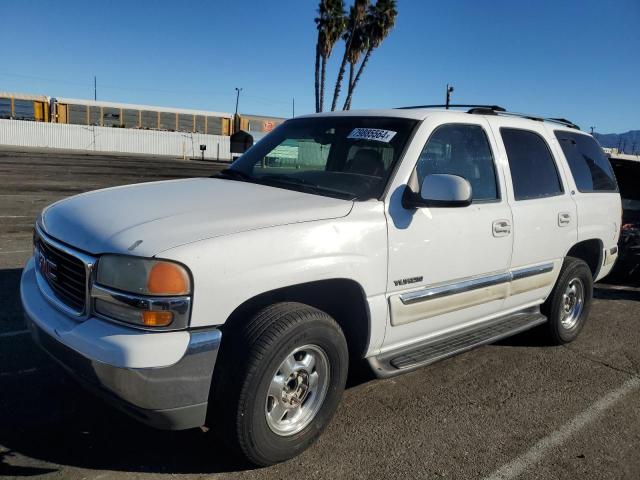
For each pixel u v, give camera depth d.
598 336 5.68
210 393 2.79
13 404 3.50
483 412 3.87
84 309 2.72
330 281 3.13
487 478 3.10
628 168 8.20
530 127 4.69
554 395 4.20
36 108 44.03
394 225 3.34
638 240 7.79
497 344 5.29
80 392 3.70
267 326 2.79
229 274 2.67
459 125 3.97
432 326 3.77
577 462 3.31
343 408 3.79
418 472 3.11
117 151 44.81
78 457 3.01
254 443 2.84
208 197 3.29
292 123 4.50
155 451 3.12
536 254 4.47
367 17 29.84
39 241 3.32
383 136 3.71
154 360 2.51
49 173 20.19
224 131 50.50
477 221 3.85
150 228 2.72
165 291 2.53
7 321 4.87
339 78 29.67
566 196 4.85
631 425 3.79
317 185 3.61
